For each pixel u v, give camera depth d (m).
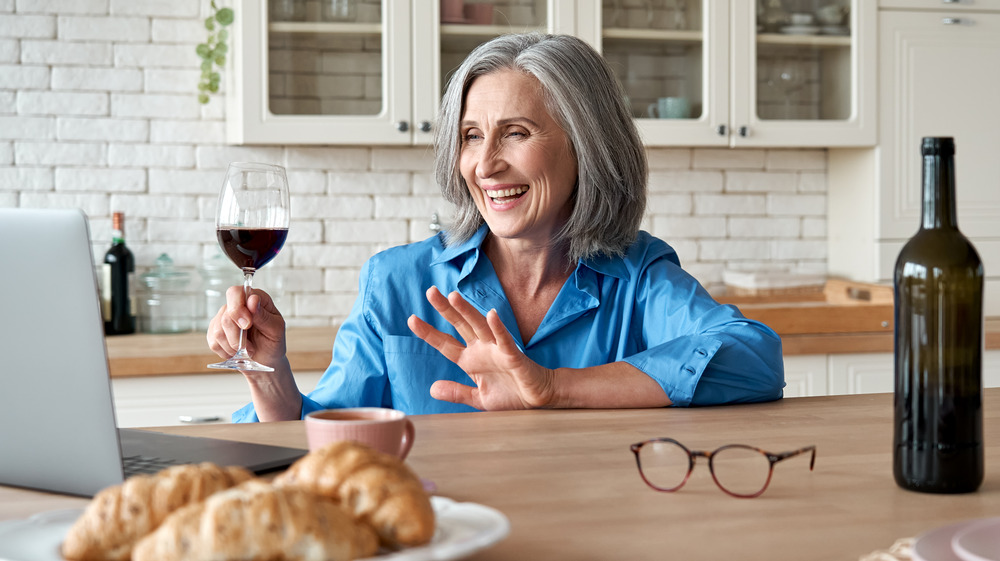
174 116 3.03
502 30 2.85
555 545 0.70
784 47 3.03
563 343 1.60
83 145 2.98
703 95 2.98
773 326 2.78
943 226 0.84
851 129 3.04
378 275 1.66
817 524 0.75
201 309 3.05
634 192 1.62
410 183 3.16
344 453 0.63
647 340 1.59
